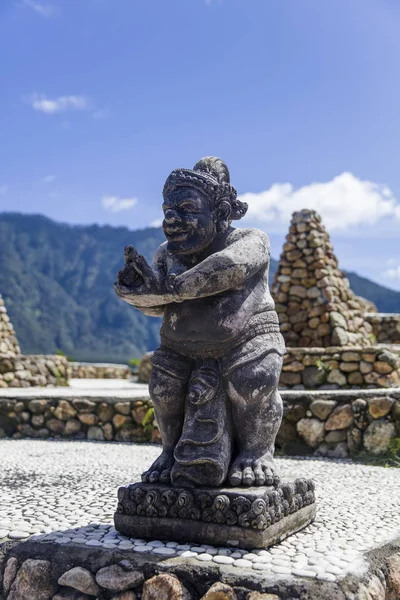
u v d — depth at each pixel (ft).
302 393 23.98
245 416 11.96
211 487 11.28
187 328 12.05
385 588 10.59
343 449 23.11
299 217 38.47
